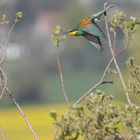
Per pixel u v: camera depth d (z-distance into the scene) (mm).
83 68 80938
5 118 62531
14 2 87125
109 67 5820
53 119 5328
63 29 5836
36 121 59500
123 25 5730
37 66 75750
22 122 59906
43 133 47781
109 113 5391
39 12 101375
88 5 89750
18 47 75688
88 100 5492
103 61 81375
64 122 5309
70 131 5328
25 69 72875
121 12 5723
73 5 89125
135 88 5773
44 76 76688
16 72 70250
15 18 6070
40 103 73562
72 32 5723
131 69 5828
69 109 5480
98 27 5664
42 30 95312
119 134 5395
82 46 83375
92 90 5777
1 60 6020
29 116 65375
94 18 5688
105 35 5738
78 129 5316
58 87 74688
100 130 5363
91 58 83188
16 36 82375
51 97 74812
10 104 64250
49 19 102562
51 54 82438
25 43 83500
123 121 5352
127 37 5691
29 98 73188
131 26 5664
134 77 5812
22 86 71688
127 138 5387
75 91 72938
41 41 86125
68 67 81250
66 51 83188
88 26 5672
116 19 5699
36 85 73812
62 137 5363
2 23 6078
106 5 5707
